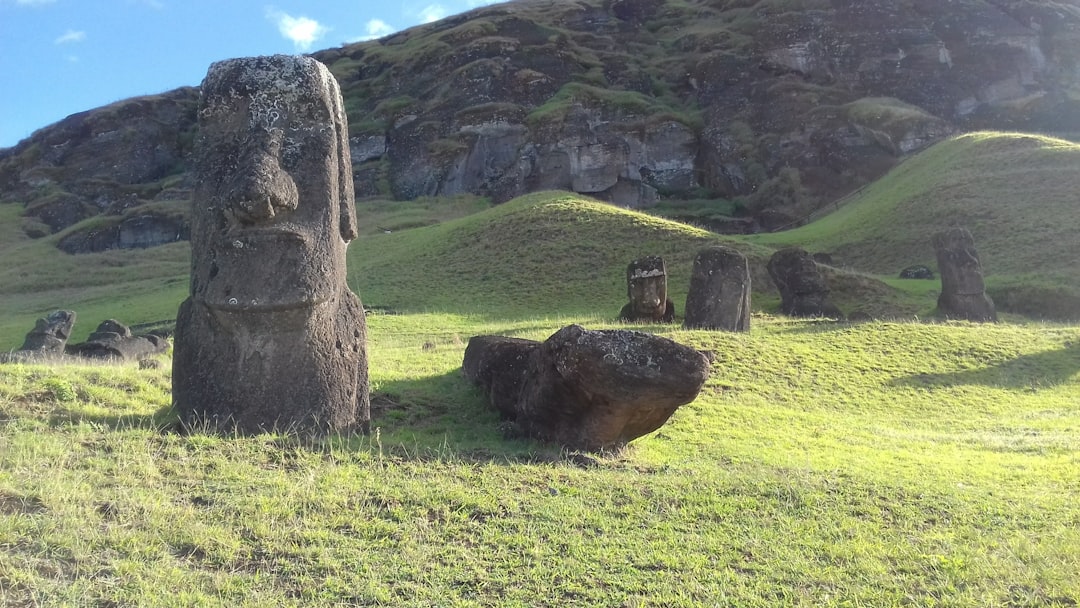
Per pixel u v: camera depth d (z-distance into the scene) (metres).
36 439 6.48
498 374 9.82
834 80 68.56
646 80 74.06
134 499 5.57
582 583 5.14
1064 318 26.00
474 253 34.22
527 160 63.75
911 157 55.34
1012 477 8.34
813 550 5.88
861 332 17.88
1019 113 62.25
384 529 5.63
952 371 15.62
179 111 88.56
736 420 11.18
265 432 7.30
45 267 52.25
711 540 5.92
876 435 11.05
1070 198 35.53
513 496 6.46
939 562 5.68
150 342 18.34
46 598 4.34
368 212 59.00
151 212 61.31
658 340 7.69
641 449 8.73
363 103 80.31
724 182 63.56
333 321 7.86
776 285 26.42
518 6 92.56
